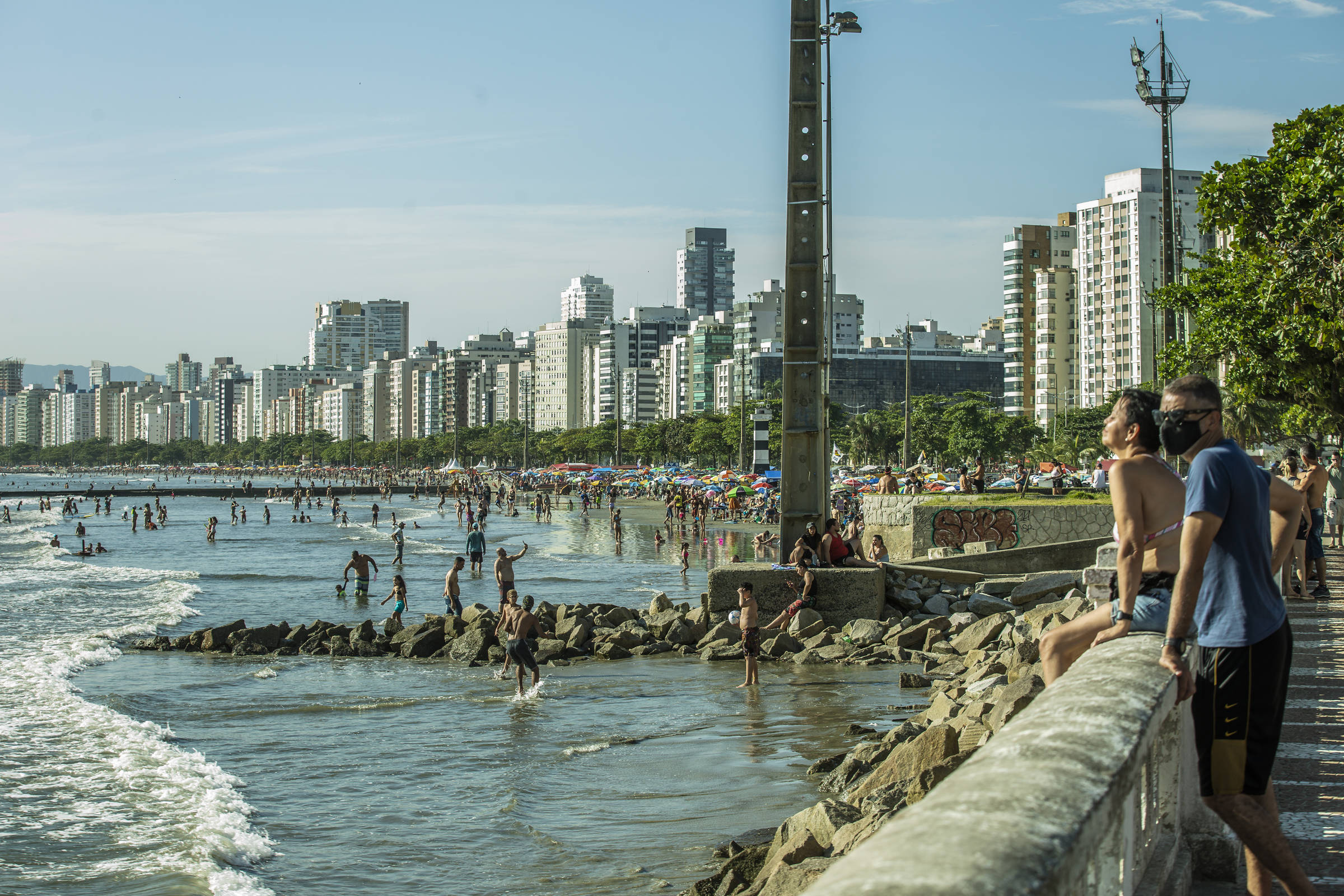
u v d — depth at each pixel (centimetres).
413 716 2022
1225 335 2772
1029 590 2584
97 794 1532
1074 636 639
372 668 2614
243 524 11169
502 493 14125
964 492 3816
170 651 2933
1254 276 2811
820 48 2616
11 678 2494
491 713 2022
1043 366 19425
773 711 1908
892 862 214
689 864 1157
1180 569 470
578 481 15712
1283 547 548
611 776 1534
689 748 1673
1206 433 513
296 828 1363
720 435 17950
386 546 7938
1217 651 479
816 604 2627
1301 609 1552
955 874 205
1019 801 254
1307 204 2655
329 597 4531
